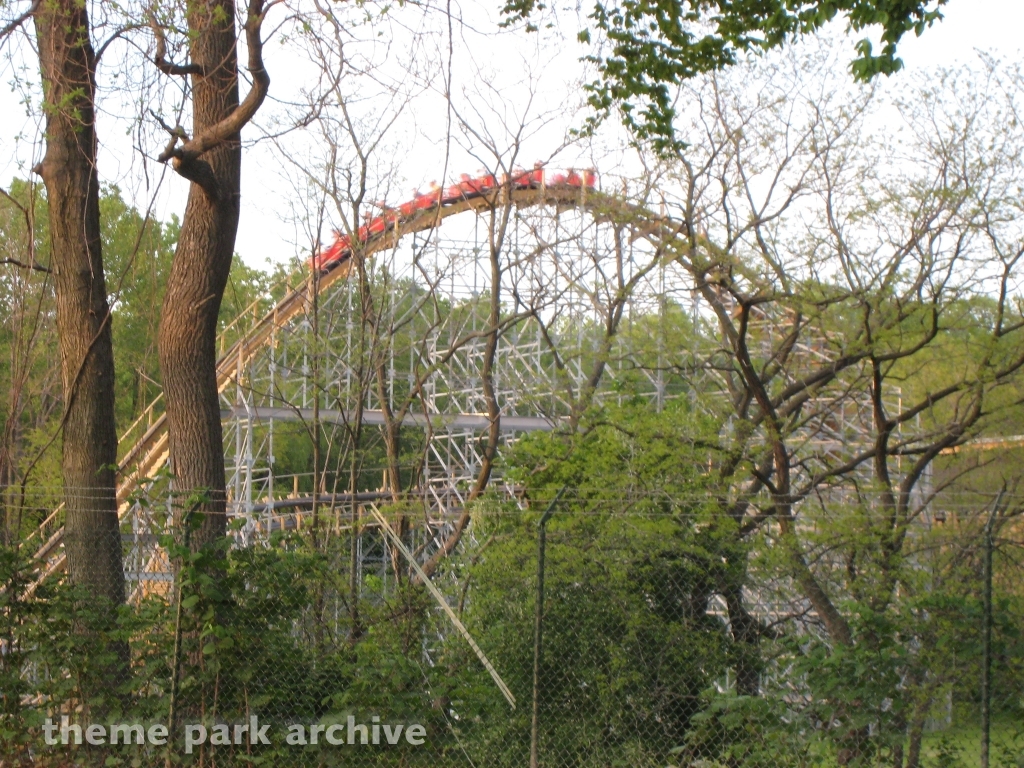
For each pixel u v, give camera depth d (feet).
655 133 40.52
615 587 26.37
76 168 31.86
